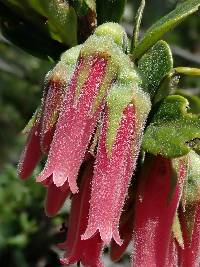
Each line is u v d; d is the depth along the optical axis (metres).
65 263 0.12
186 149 0.11
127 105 0.11
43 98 0.12
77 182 0.12
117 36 0.12
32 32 0.14
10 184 0.24
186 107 0.11
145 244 0.12
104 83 0.11
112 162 0.11
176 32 0.32
